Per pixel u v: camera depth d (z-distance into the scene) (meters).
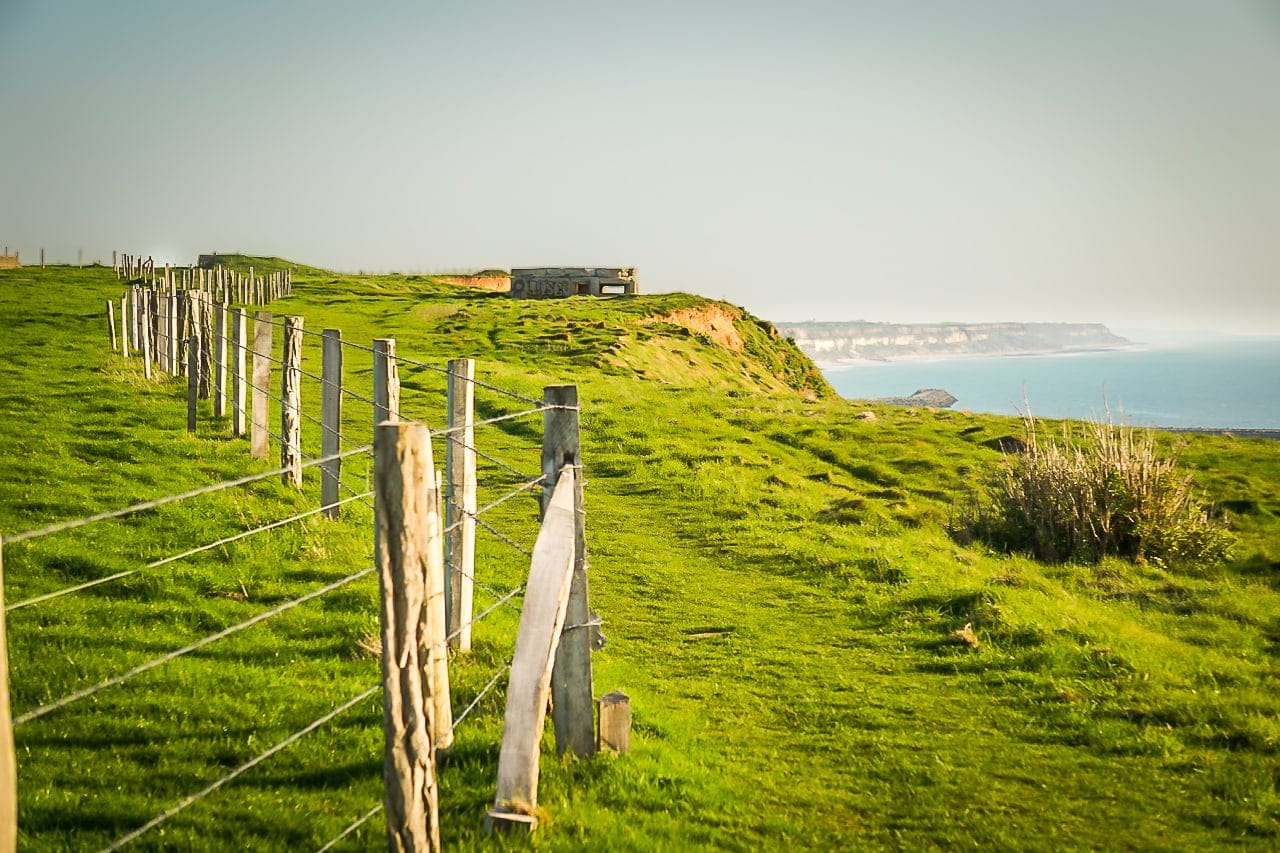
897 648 12.12
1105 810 7.73
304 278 88.69
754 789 7.71
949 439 30.84
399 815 5.06
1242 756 8.80
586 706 7.44
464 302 70.50
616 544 17.14
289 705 8.06
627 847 6.11
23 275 68.81
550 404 7.38
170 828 6.02
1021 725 9.64
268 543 12.46
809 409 35.34
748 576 15.57
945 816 7.48
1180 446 30.64
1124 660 11.20
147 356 25.73
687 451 24.94
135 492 13.98
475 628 10.66
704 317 70.38
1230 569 18.88
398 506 4.93
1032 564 18.02
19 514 12.59
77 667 8.38
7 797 3.61
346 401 29.47
